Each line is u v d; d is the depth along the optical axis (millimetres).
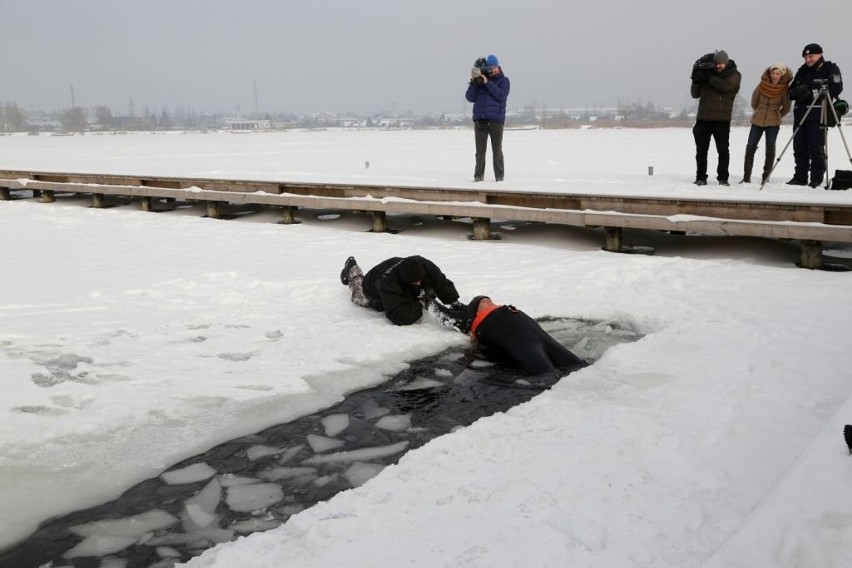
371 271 5809
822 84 9609
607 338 5156
